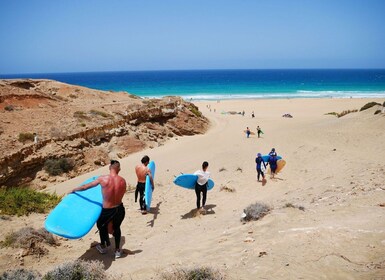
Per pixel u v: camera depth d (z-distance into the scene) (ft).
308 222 21.29
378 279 13.24
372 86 448.24
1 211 30.04
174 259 18.65
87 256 21.94
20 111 94.89
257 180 49.37
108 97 152.56
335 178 40.88
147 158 32.96
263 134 114.93
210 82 597.93
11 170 68.13
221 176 54.49
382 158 52.03
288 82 575.79
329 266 14.92
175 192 43.60
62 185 69.67
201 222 29.63
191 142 110.73
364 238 17.33
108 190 20.71
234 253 17.93
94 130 92.68
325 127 100.73
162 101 140.15
